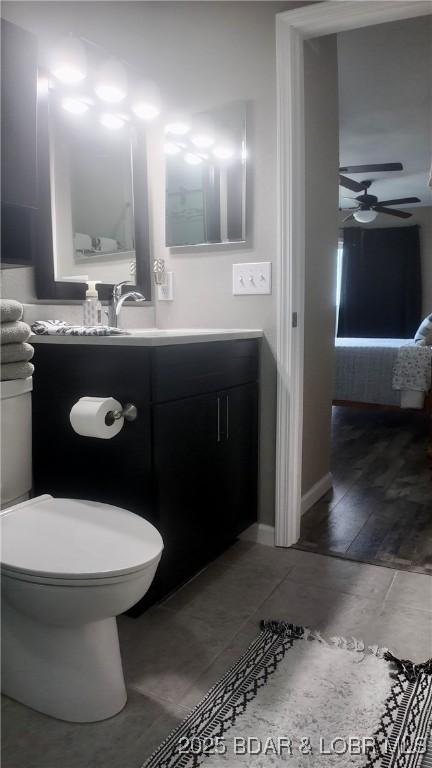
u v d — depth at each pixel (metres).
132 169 2.16
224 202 2.08
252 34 1.94
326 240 2.49
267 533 2.14
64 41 1.80
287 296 1.97
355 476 3.01
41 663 1.21
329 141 2.43
